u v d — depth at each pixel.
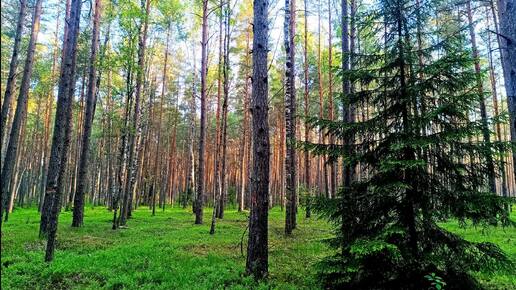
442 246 6.22
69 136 9.76
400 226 6.04
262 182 7.97
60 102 14.63
